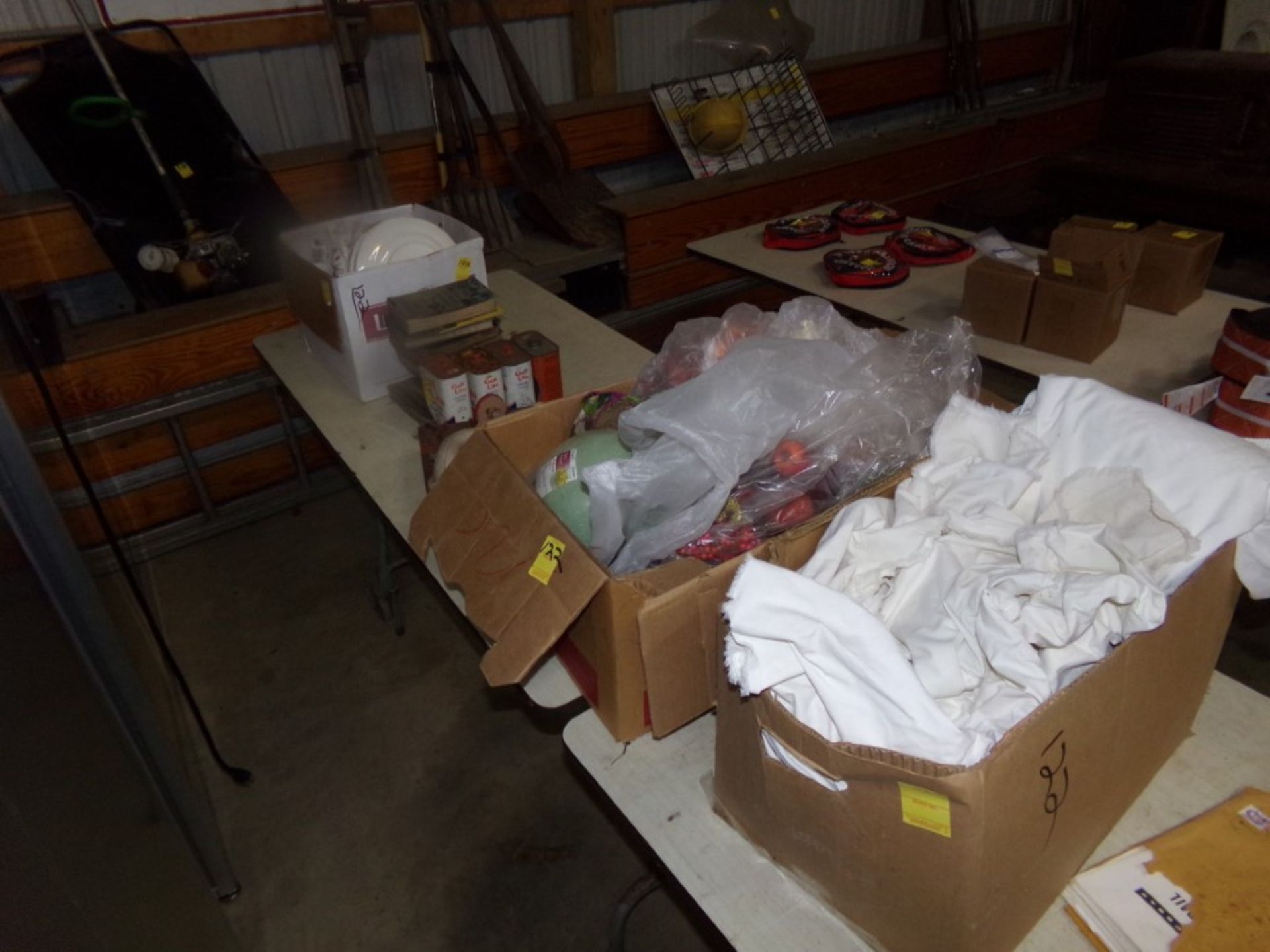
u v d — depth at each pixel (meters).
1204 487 0.80
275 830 1.68
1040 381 0.99
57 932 0.71
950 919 0.61
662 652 0.80
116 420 2.07
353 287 1.49
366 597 2.26
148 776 1.20
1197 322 1.74
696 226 2.87
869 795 0.59
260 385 2.20
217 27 2.39
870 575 0.79
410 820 1.70
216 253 2.22
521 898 1.55
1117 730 0.68
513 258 2.65
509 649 0.86
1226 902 0.69
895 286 2.00
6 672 0.74
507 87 2.96
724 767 0.77
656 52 3.27
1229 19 3.75
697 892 0.76
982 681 0.70
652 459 0.96
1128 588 0.67
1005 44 3.98
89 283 2.38
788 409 1.01
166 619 2.20
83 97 2.09
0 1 2.10
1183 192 3.10
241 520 2.45
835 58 3.53
